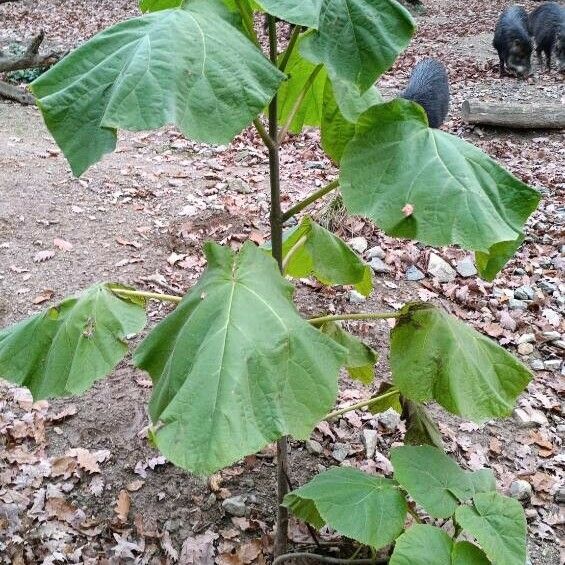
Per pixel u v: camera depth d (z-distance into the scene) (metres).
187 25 1.39
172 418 1.41
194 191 6.06
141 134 7.56
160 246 5.07
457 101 9.23
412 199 1.57
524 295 4.66
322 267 2.13
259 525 2.73
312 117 2.42
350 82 1.49
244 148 7.18
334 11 1.46
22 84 8.93
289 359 1.52
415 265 4.95
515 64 10.53
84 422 3.30
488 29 14.94
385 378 3.76
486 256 1.80
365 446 3.21
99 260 4.82
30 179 5.98
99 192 5.88
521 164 6.97
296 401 1.50
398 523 1.83
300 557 2.33
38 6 16.02
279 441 2.25
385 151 1.67
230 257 1.69
